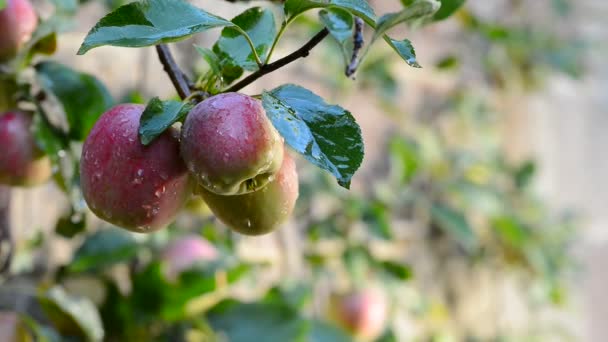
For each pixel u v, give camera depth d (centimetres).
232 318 143
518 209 265
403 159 211
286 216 95
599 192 327
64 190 117
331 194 188
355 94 212
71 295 126
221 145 88
